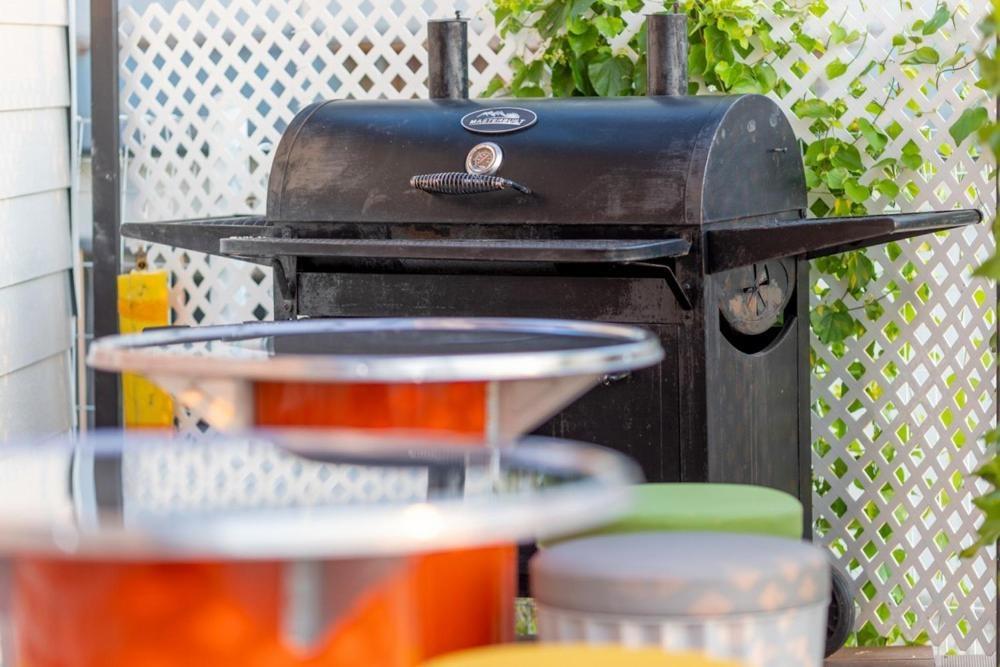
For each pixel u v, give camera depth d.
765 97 4.65
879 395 5.34
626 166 4.31
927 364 5.22
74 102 6.03
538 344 3.14
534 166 4.43
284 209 4.76
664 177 4.25
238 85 5.95
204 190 6.13
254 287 6.00
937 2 5.12
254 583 1.91
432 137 4.64
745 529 2.91
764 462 4.64
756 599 2.38
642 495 3.13
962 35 5.10
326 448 2.48
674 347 4.25
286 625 1.92
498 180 4.37
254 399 2.98
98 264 5.84
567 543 2.64
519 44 5.54
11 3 5.50
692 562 2.44
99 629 1.94
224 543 1.60
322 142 4.78
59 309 5.98
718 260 4.23
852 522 5.46
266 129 5.93
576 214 4.33
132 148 6.07
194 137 6.30
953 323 5.18
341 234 4.68
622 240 4.25
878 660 5.17
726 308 4.36
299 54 5.86
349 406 2.94
